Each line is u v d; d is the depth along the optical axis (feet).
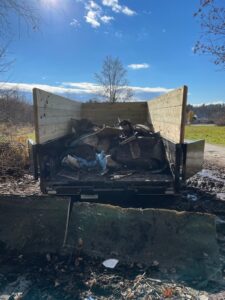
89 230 10.78
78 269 9.21
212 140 61.57
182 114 12.55
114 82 96.53
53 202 11.57
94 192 13.08
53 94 15.01
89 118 27.81
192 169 13.65
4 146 23.70
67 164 15.16
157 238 10.44
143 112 27.63
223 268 9.29
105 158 15.14
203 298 7.85
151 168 15.55
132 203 14.48
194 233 10.55
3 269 9.28
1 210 11.44
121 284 8.45
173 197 15.16
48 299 7.81
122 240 10.45
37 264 9.53
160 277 8.86
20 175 22.27
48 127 14.07
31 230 10.84
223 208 14.57
